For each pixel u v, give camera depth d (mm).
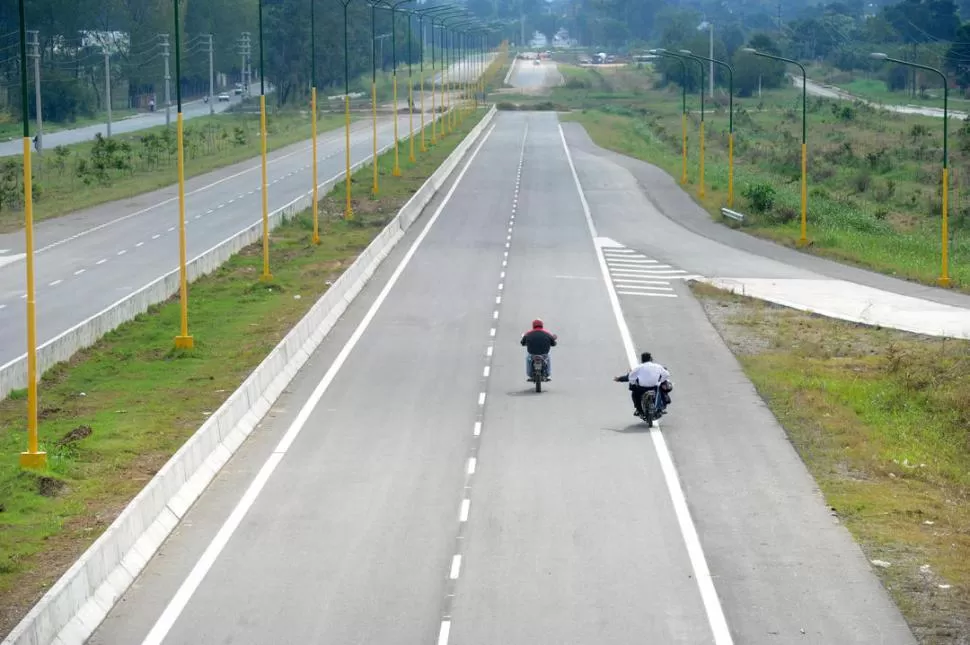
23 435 104875
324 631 66062
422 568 75875
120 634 65938
